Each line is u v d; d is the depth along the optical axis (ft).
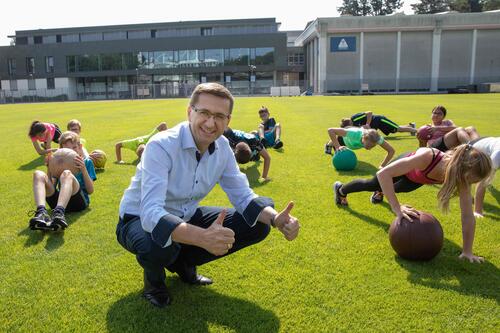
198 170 9.30
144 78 213.25
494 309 9.95
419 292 10.66
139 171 9.59
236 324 9.41
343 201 17.26
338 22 186.70
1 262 12.39
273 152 29.78
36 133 27.22
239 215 10.21
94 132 43.34
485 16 181.47
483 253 12.87
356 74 191.83
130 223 9.57
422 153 13.05
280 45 206.08
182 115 66.23
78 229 14.92
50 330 9.23
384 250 13.08
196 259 10.64
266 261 12.37
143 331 9.15
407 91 192.03
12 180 22.47
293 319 9.58
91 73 211.41
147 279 10.09
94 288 10.91
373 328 9.27
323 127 44.55
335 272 11.68
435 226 12.03
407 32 187.52
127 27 219.41
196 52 208.85
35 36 225.15
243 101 114.62
